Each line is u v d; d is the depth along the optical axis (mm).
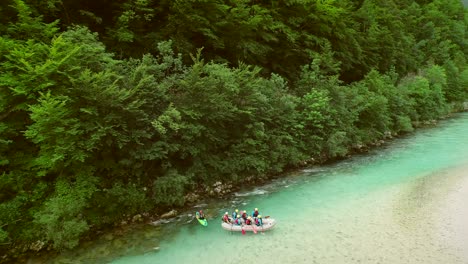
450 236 14445
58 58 15312
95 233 15852
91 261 13695
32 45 15414
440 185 20625
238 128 22844
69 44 15695
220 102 19750
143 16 24141
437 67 50719
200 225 16734
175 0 23422
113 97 16047
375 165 26047
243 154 22156
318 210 17859
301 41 34531
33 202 15609
